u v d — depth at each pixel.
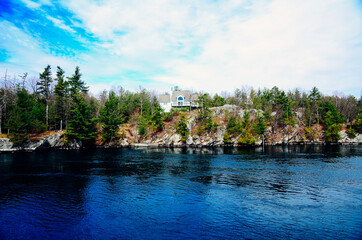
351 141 93.94
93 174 36.75
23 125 62.28
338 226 18.88
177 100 114.00
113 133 82.88
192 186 30.17
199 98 97.50
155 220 19.95
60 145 71.50
